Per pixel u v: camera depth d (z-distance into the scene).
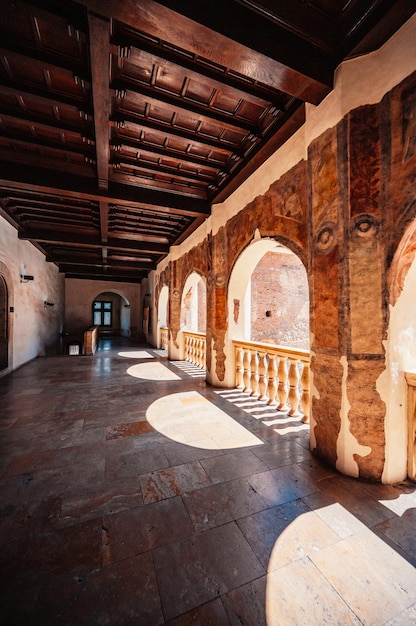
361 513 1.95
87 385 5.52
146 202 5.29
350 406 2.40
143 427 3.42
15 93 3.01
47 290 10.44
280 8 2.21
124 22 2.13
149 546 1.64
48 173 4.72
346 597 1.35
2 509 1.94
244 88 2.96
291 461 2.64
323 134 2.70
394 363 2.29
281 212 3.67
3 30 2.40
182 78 2.90
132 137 3.87
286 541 1.69
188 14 2.06
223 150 4.04
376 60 2.31
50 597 1.32
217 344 5.41
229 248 5.16
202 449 2.86
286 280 10.01
